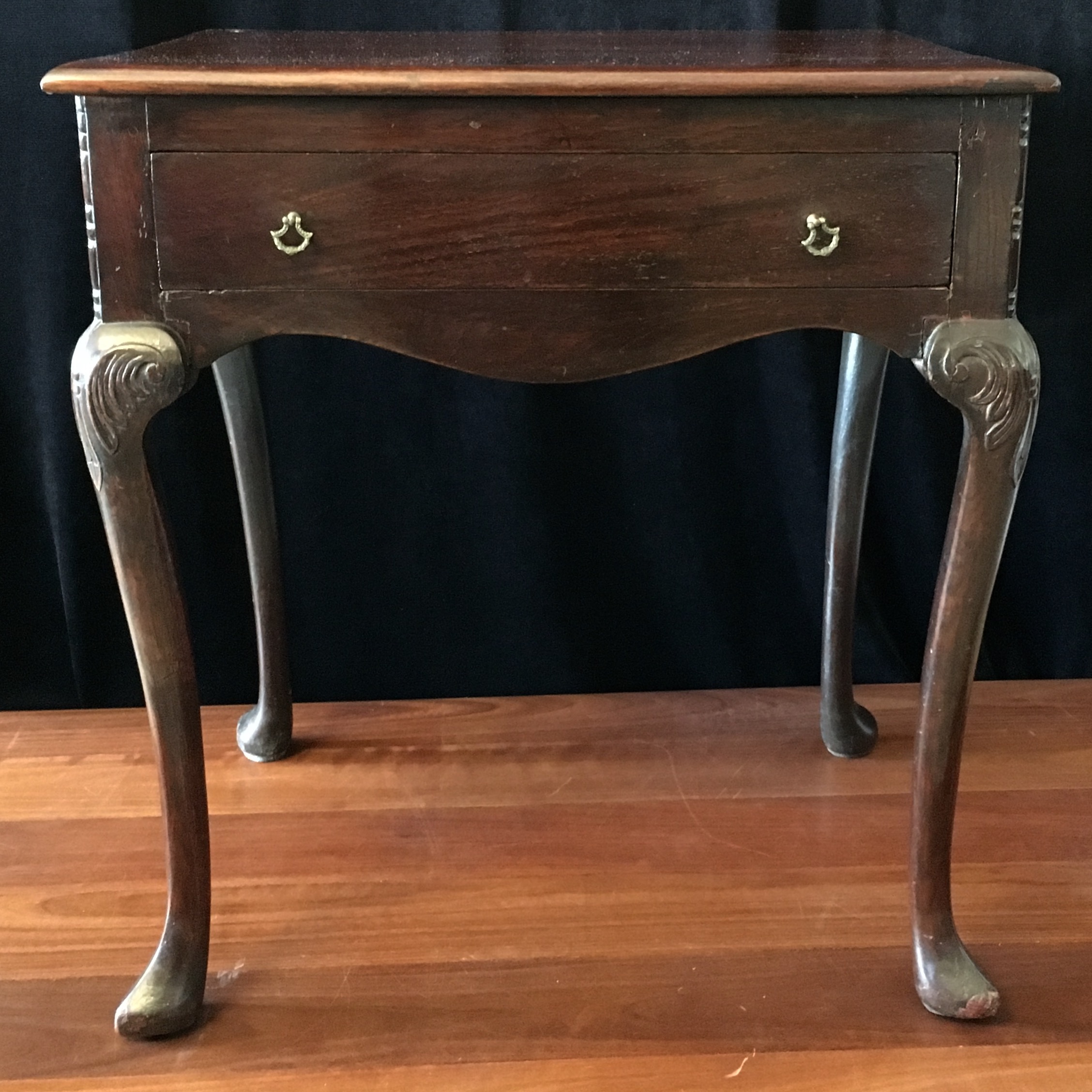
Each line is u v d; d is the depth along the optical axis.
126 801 1.25
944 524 1.45
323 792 1.26
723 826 1.20
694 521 1.46
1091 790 1.25
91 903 1.10
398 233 0.84
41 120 1.28
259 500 1.24
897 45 1.06
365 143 0.83
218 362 1.18
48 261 1.32
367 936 1.06
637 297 0.86
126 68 0.81
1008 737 1.35
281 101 0.82
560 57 0.94
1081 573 1.47
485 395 1.40
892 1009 0.98
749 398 1.42
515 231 0.84
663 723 1.40
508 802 1.25
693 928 1.07
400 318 0.86
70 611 1.41
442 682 1.50
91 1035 0.96
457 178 0.83
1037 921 1.07
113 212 0.83
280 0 1.29
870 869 1.14
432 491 1.44
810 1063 0.93
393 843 1.18
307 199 0.83
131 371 0.84
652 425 1.43
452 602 1.48
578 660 1.49
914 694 1.45
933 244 0.85
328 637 1.48
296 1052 0.94
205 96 0.81
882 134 0.83
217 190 0.83
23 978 1.02
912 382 1.40
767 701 1.45
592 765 1.31
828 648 1.30
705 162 0.83
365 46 1.04
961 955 0.98
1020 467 0.89
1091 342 1.40
